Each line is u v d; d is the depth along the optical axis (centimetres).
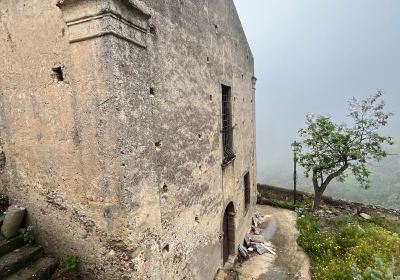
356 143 1030
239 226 758
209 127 541
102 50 272
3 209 432
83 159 316
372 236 820
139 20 310
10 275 349
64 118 324
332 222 952
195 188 475
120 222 304
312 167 1104
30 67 344
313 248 752
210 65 543
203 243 512
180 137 420
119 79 281
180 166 420
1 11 353
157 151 355
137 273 312
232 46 699
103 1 262
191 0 456
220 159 606
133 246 306
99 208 317
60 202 358
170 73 387
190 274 457
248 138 905
